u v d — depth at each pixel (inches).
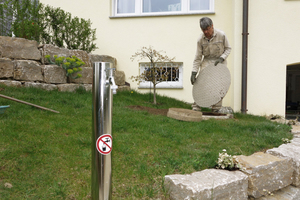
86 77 263.3
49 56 223.9
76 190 82.4
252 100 287.3
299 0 276.1
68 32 273.3
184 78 314.7
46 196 77.6
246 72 280.2
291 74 576.7
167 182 86.4
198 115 185.6
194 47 311.7
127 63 327.0
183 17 312.7
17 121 131.7
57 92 211.9
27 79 210.5
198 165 105.6
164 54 318.3
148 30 320.8
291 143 142.0
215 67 211.3
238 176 92.5
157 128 151.4
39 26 254.4
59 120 144.9
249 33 285.1
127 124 155.2
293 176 116.4
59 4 336.8
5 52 206.2
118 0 333.4
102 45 331.6
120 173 95.7
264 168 101.4
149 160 108.0
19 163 94.0
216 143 138.3
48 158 99.9
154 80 252.7
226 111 256.8
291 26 279.0
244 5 277.7
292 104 502.3
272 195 105.0
